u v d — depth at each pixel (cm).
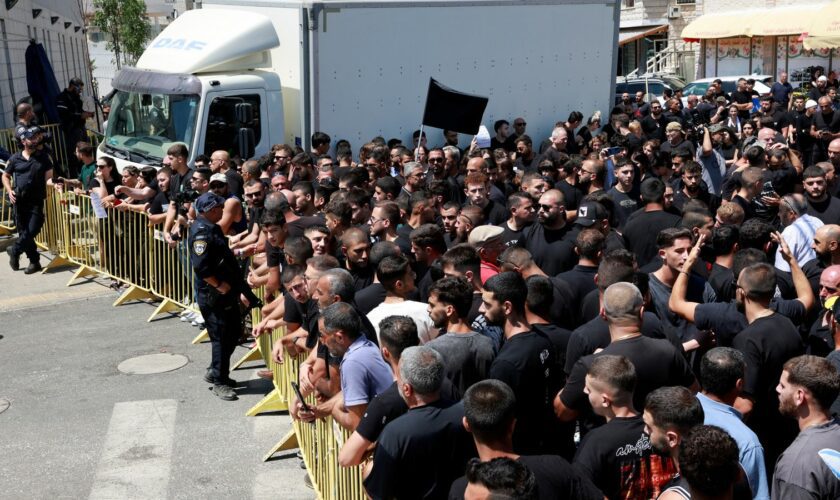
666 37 4153
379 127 1276
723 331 535
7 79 1902
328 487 570
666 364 462
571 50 1441
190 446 704
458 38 1318
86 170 1269
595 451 407
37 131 1171
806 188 796
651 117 1630
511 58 1378
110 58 4891
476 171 901
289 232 786
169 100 1222
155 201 1036
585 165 942
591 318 590
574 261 738
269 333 787
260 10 1333
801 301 565
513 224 779
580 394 468
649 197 786
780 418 501
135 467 671
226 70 1264
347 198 840
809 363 405
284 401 736
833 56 3200
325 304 550
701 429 337
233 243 908
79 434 726
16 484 648
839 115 1477
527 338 489
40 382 835
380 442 405
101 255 1128
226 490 637
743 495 355
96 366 873
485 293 503
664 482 405
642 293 546
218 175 920
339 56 1220
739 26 3406
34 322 1006
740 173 946
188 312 1013
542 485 356
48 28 2666
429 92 1140
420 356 406
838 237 632
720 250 627
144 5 4431
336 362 530
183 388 818
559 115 1452
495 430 367
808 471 394
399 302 574
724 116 1891
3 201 1348
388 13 1245
